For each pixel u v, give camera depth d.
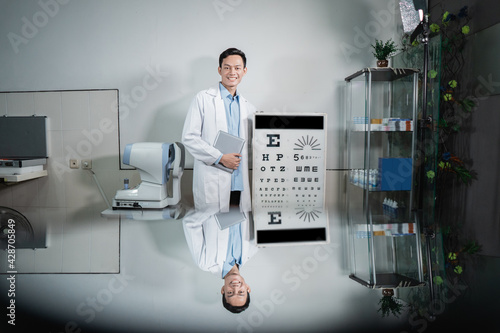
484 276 1.49
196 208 3.07
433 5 3.36
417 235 2.24
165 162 2.97
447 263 1.68
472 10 2.79
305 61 3.56
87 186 3.59
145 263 1.54
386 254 1.79
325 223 2.44
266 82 3.55
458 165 2.90
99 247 1.78
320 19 3.54
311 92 3.59
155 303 1.17
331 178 3.68
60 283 1.31
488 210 2.60
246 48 3.52
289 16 3.52
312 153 3.09
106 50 3.49
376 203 3.54
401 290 1.32
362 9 3.56
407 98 3.25
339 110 3.62
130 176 3.57
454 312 1.13
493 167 2.59
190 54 3.49
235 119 3.10
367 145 3.18
